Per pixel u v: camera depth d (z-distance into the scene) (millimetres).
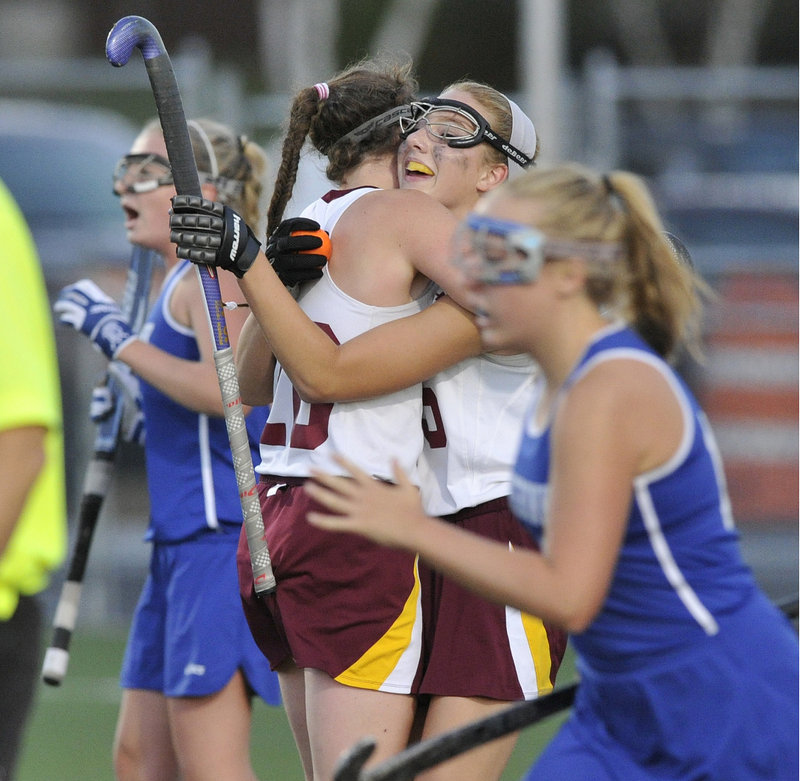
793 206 36125
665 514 8508
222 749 13828
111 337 14305
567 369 8641
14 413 8953
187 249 10961
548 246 8422
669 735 8734
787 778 8688
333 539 11242
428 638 11602
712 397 34281
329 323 11453
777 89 37094
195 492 14156
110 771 20344
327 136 12320
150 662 14578
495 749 11539
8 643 10367
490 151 12258
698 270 34406
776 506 34125
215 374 13836
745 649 8703
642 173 37500
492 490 11859
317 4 51312
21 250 9367
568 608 8047
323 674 11375
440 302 11320
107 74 39250
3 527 8953
